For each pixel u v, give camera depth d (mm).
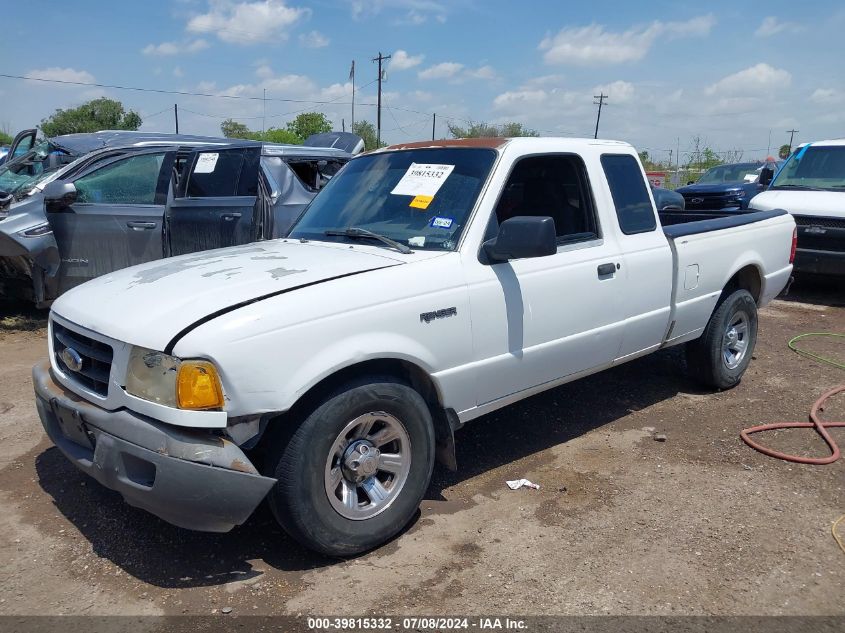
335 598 3094
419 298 3484
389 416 3426
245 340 2949
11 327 7762
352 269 3461
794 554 3463
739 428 5117
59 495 4020
